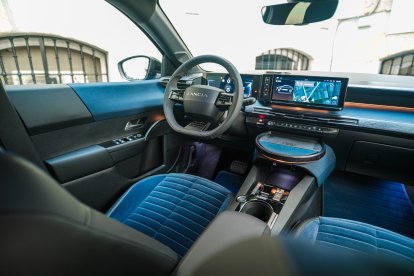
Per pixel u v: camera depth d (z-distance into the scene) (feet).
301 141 5.08
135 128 5.49
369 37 13.55
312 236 3.30
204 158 7.48
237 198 4.15
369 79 5.79
